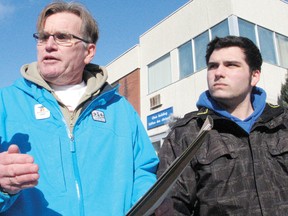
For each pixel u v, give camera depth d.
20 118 1.70
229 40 2.24
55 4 1.97
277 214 1.85
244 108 2.24
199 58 10.66
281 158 2.00
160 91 12.06
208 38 10.38
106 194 1.72
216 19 10.11
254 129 2.09
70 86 1.99
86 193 1.64
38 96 1.77
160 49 12.43
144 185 1.86
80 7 2.02
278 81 9.91
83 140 1.76
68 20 1.92
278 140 2.06
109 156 1.82
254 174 1.94
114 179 1.79
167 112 11.49
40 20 1.93
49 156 1.64
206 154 2.02
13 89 1.83
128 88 13.98
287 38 10.80
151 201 1.28
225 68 2.19
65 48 1.88
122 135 1.95
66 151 1.68
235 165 1.97
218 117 2.06
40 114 1.73
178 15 11.70
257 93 2.34
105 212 1.66
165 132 11.38
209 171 1.95
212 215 1.92
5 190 1.24
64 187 1.60
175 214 1.95
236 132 2.08
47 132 1.70
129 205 1.79
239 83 2.16
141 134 2.12
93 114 1.88
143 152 2.05
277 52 10.28
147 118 12.44
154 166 2.08
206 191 1.95
